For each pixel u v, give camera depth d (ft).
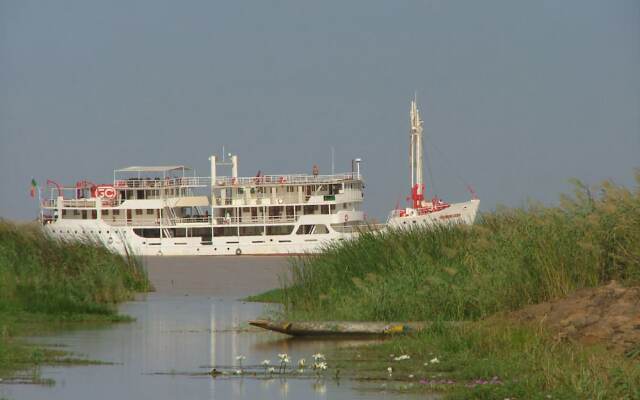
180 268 605.73
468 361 165.78
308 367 169.37
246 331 229.04
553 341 167.43
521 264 211.41
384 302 226.17
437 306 220.64
